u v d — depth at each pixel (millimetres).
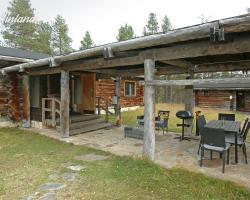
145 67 5203
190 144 6887
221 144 4648
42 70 8672
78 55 6105
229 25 3602
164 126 8320
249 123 5461
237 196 3631
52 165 5102
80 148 6500
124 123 11570
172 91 28438
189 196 3662
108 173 4594
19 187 4012
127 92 17484
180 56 4688
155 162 5172
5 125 10016
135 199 3586
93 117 10297
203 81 4406
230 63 7613
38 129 9508
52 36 34250
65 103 7848
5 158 5617
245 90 18078
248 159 5395
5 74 9750
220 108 19734
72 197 3650
